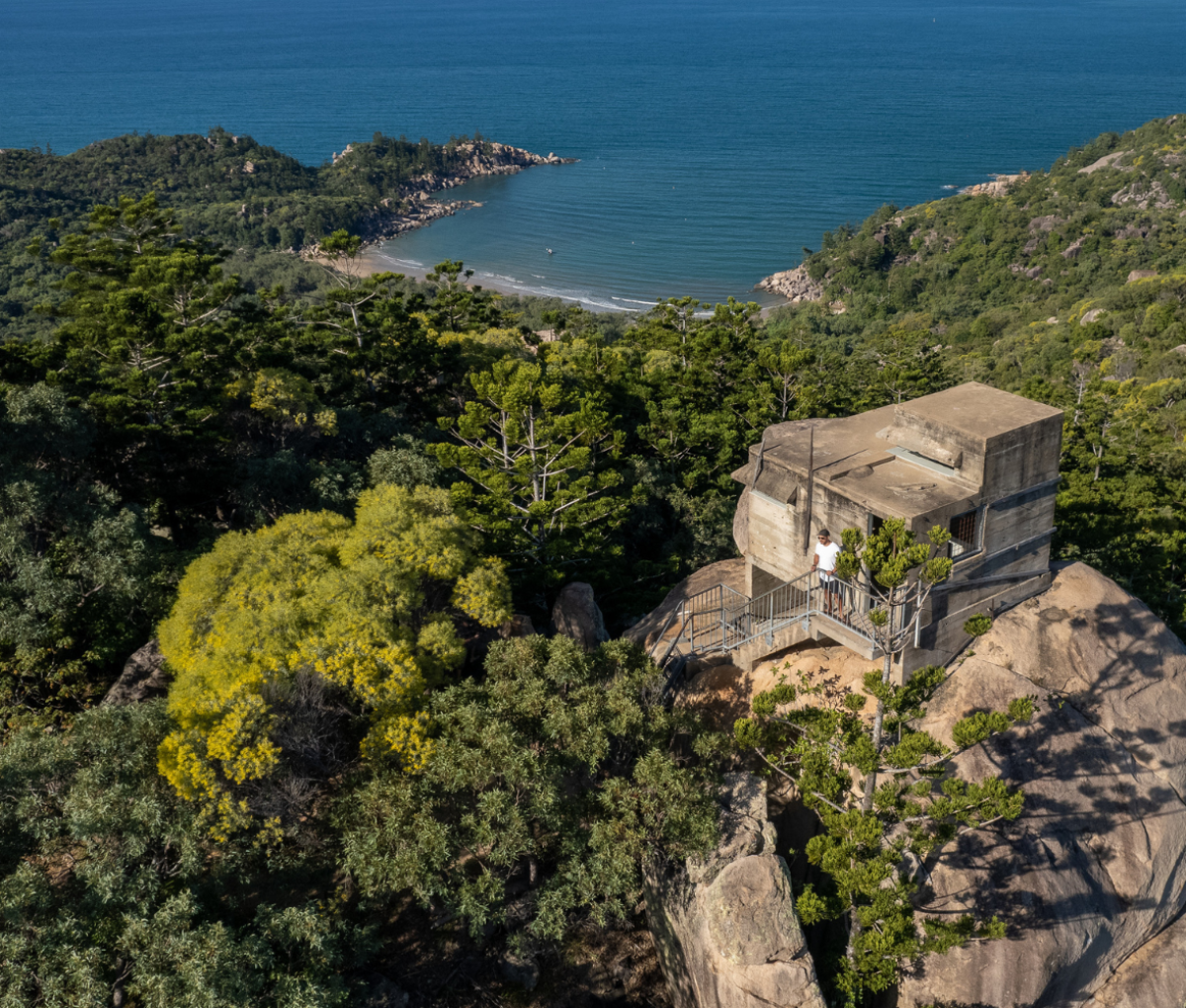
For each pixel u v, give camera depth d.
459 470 36.78
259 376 37.09
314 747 20.47
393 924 21.94
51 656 24.91
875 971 18.36
